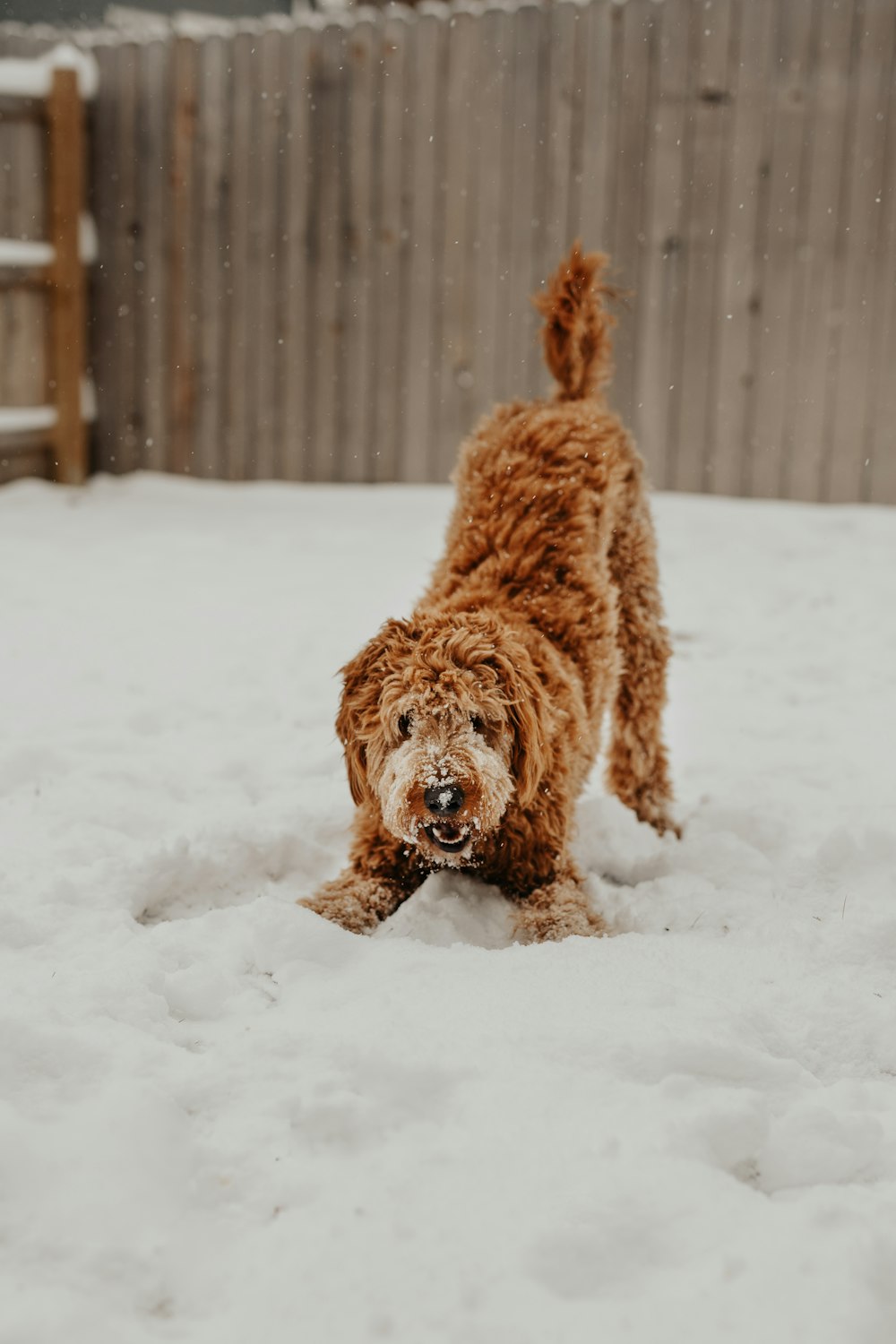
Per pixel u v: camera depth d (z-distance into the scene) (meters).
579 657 3.75
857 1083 2.47
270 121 9.18
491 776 3.16
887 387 8.01
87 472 10.08
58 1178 2.15
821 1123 2.31
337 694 5.20
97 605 6.52
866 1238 2.00
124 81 9.54
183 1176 2.17
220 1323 1.86
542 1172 2.16
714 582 7.05
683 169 8.25
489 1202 2.09
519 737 3.32
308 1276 1.93
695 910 3.40
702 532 7.93
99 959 2.93
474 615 3.44
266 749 4.58
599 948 3.04
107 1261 1.99
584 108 8.41
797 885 3.58
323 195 9.13
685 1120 2.27
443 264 8.92
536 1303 1.89
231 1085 2.43
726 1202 2.09
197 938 3.05
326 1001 2.78
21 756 4.29
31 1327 1.84
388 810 3.21
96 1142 2.21
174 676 5.39
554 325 4.59
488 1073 2.45
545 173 8.57
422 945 3.07
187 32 9.29
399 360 9.15
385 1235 2.01
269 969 2.98
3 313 9.30
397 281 9.05
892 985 2.94
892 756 4.61
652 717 4.32
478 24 8.55
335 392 9.37
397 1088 2.40
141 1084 2.35
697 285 8.34
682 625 6.35
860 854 3.67
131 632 6.04
